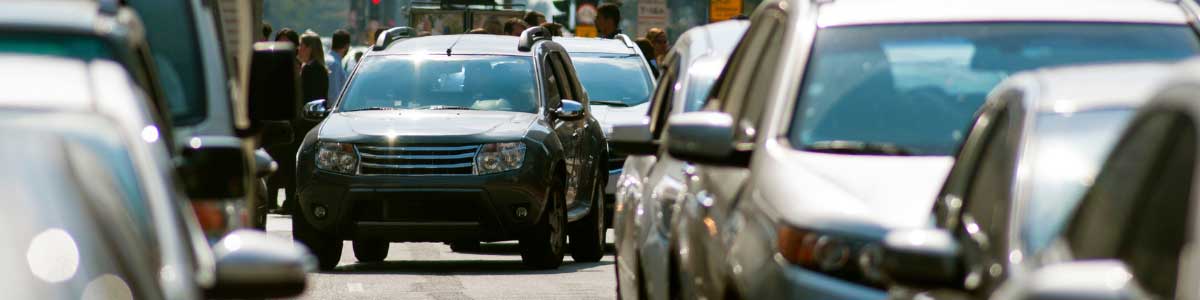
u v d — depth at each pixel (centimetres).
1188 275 816
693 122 1538
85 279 908
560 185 3419
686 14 9419
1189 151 891
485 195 3294
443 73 3575
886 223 1319
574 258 3644
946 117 1589
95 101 1099
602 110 4281
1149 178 940
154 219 1012
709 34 2244
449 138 3303
